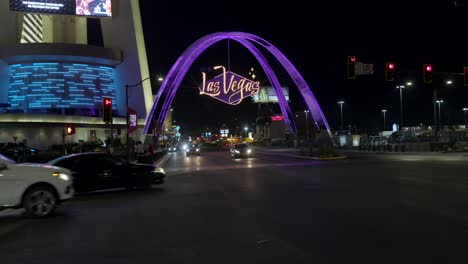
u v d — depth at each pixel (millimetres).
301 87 95500
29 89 88000
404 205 11023
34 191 10422
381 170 22922
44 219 10281
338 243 7223
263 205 11625
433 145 46844
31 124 70000
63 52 88562
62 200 10859
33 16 98125
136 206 12164
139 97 100438
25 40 95438
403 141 59750
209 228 8711
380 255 6445
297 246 7090
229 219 9664
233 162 37344
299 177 20141
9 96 89000
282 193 14180
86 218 10320
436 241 7234
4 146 44594
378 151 54031
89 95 92688
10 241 7902
